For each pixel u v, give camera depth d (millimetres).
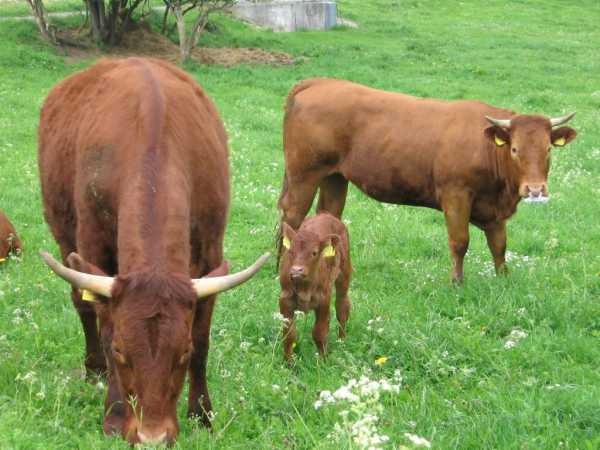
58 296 8422
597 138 18484
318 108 9852
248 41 30656
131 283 4598
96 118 5922
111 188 5555
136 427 4508
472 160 8984
